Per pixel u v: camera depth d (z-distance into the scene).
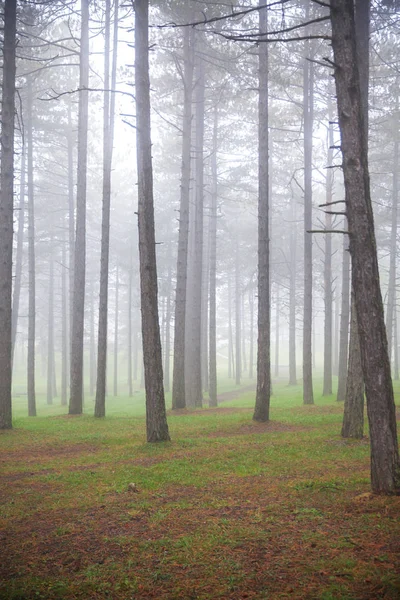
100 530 6.58
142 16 12.73
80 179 21.50
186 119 21.59
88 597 4.75
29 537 6.45
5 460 11.60
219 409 21.69
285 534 6.04
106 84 20.83
